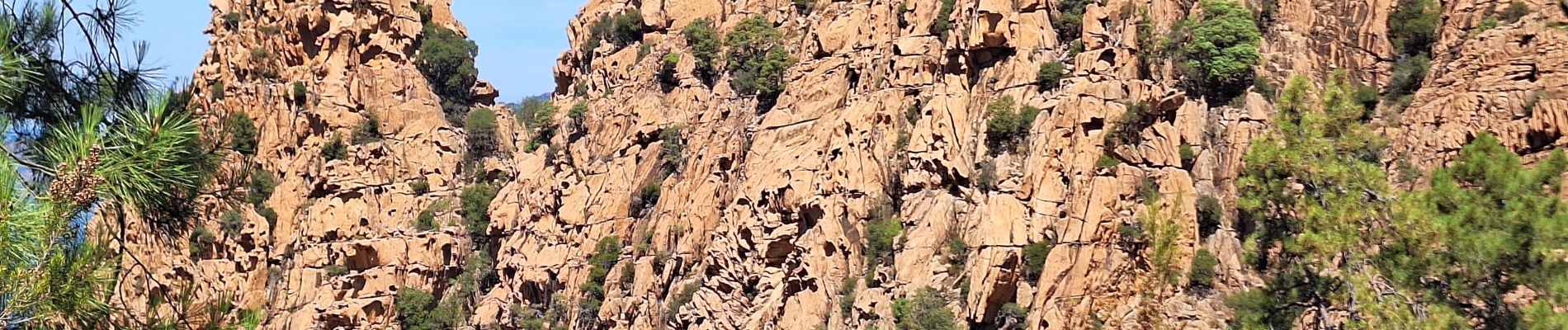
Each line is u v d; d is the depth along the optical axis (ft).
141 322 132.67
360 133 494.18
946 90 363.76
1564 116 300.61
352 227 474.49
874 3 402.52
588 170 451.12
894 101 370.32
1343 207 239.71
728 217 387.75
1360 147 254.68
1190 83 340.39
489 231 472.03
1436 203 232.53
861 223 358.02
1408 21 353.31
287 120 494.59
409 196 485.97
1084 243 313.32
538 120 494.59
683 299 393.29
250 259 468.75
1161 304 298.56
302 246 471.21
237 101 499.51
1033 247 321.52
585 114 472.03
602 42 493.36
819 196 364.17
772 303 361.30
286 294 461.78
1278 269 257.55
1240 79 337.31
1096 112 331.77
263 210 479.82
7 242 119.44
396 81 508.12
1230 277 302.66
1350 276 236.84
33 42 136.26
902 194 358.02
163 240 138.41
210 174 140.26
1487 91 319.88
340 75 501.56
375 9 513.45
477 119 510.99
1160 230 303.07
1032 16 359.25
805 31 438.81
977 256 323.98
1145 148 325.83
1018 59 353.72
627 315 408.67
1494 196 226.79
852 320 338.34
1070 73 346.95
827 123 384.68
